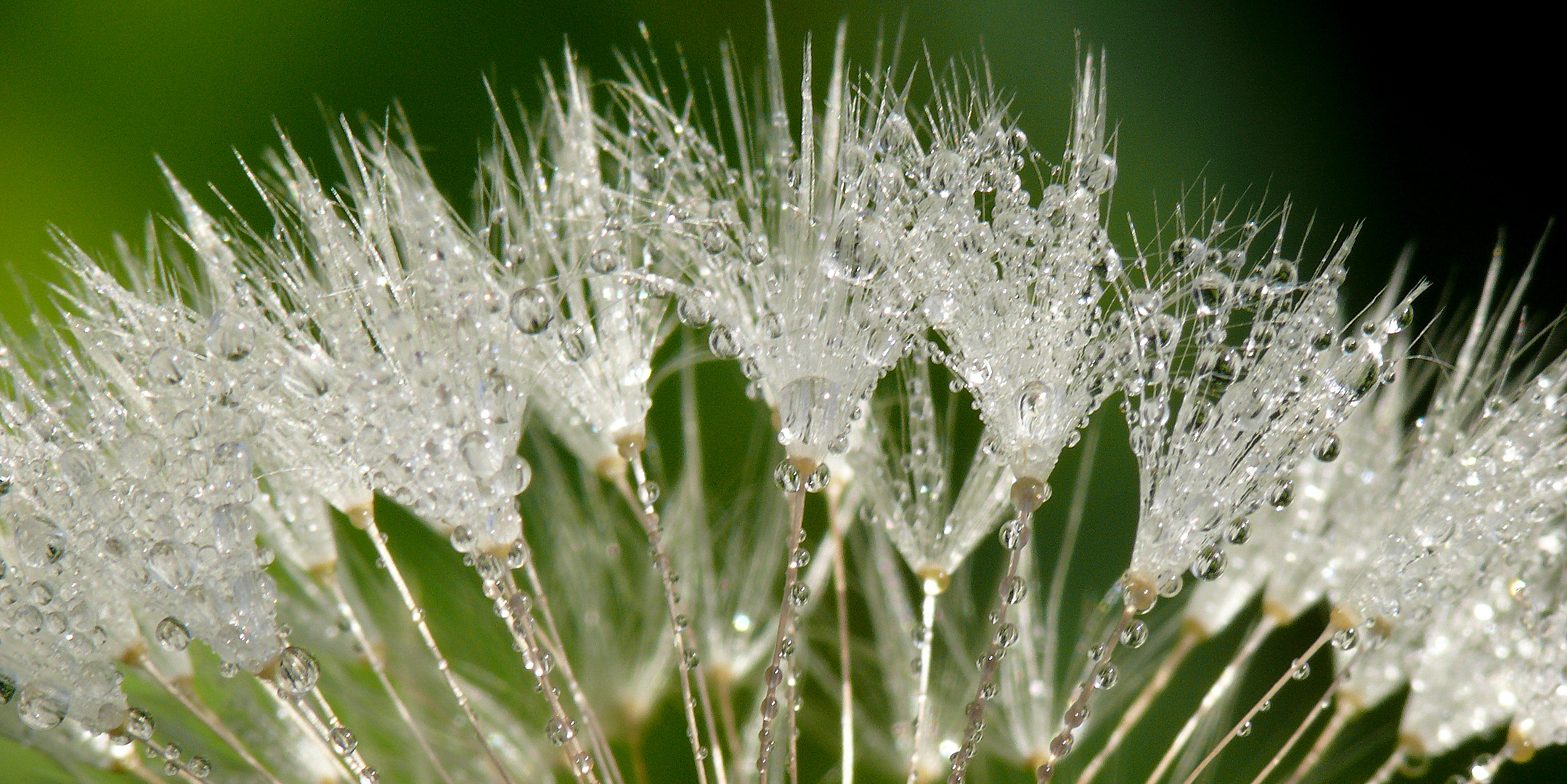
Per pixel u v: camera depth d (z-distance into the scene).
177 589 0.07
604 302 0.07
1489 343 0.07
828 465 0.07
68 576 0.07
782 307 0.07
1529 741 0.07
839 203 0.07
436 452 0.07
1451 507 0.07
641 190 0.07
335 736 0.07
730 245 0.07
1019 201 0.07
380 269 0.07
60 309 0.07
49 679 0.07
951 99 0.07
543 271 0.07
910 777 0.07
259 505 0.07
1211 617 0.07
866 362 0.07
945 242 0.07
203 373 0.07
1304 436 0.07
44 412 0.07
